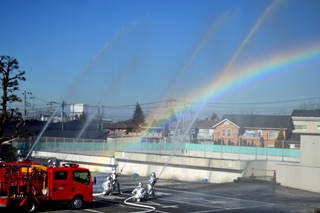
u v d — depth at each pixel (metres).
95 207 22.39
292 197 27.67
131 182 37.06
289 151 42.47
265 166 38.91
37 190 20.44
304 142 32.81
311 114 75.81
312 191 30.36
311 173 30.66
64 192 20.95
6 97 47.19
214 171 38.25
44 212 20.41
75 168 21.47
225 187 32.62
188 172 40.16
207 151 50.19
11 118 48.53
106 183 27.31
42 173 20.66
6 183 19.72
